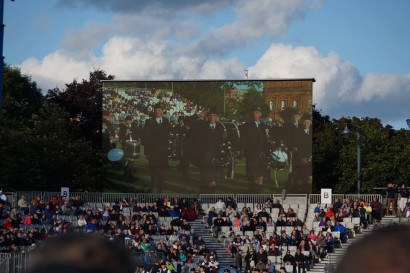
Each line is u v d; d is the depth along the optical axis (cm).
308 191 6944
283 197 6600
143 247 5372
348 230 6062
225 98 7050
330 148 8650
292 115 6981
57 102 9875
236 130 7031
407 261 218
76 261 217
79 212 5925
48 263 215
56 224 5403
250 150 7012
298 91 6988
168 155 7069
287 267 5488
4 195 5928
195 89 7081
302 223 6041
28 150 7356
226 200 6550
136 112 7119
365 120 9481
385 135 8088
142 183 7088
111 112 7138
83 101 9812
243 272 5572
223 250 5941
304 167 6950
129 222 5844
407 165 7769
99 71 9975
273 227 6050
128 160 7100
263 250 5478
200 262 5444
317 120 10700
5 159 7100
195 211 6344
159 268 5016
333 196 6531
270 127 7006
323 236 5716
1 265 4531
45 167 7512
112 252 223
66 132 8200
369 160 7988
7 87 9425
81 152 7788
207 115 7062
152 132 7094
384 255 220
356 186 8125
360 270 220
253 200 6700
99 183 7806
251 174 7000
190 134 7056
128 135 7112
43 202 5991
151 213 6038
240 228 6081
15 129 8238
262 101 7019
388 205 6425
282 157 6975
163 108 7100
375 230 229
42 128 8112
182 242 5525
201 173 7031
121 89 7131
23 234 5328
